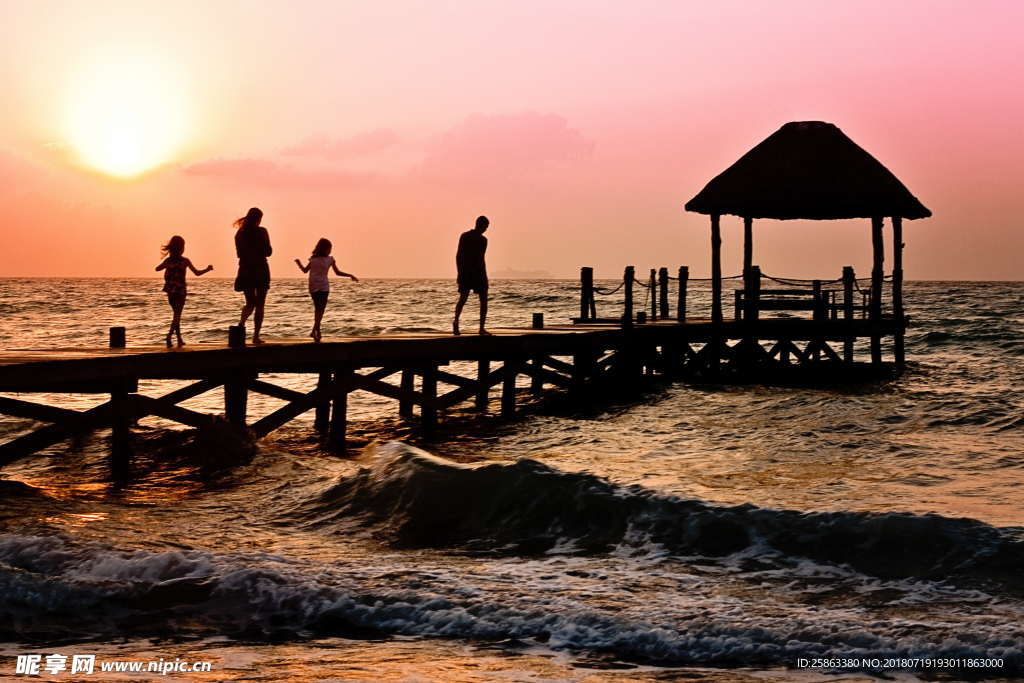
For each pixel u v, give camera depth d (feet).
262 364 43.93
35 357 37.68
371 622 23.12
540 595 24.40
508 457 45.50
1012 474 39.50
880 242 79.51
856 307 81.25
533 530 30.66
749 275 78.95
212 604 24.02
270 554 27.37
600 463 42.98
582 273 79.10
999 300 242.78
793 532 28.71
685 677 20.04
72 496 35.81
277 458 41.52
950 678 19.98
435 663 20.65
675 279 82.84
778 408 59.36
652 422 55.83
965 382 75.20
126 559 26.27
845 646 21.35
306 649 21.49
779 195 74.59
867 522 28.53
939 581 25.49
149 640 22.00
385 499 33.24
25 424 54.70
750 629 22.09
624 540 29.53
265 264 44.68
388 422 59.31
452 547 29.50
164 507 33.86
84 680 19.62
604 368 72.28
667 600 24.23
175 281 43.47
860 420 54.39
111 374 37.96
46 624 22.90
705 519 29.81
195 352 41.16
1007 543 26.89
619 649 21.58
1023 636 21.52
